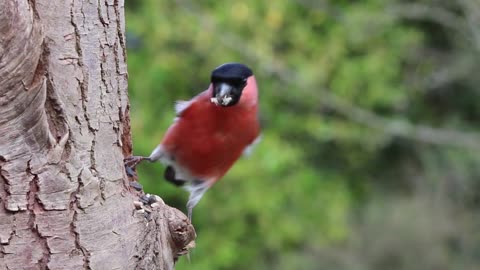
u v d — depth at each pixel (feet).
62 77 14.71
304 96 50.55
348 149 55.01
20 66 13.32
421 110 56.18
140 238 15.52
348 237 65.10
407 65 55.06
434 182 58.54
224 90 20.36
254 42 48.78
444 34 54.90
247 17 48.73
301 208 51.80
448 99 56.03
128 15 48.08
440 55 55.16
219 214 48.39
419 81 54.60
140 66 48.57
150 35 47.93
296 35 50.42
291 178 50.06
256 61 49.47
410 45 53.11
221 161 21.66
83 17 15.20
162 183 45.85
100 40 15.56
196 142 21.07
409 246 65.31
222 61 48.83
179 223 16.57
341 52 50.65
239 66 20.76
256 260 53.98
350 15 50.08
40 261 14.07
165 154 21.53
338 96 50.78
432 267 64.54
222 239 48.55
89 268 14.56
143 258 15.52
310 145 54.39
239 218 48.85
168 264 16.46
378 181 58.54
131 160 17.34
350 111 50.96
